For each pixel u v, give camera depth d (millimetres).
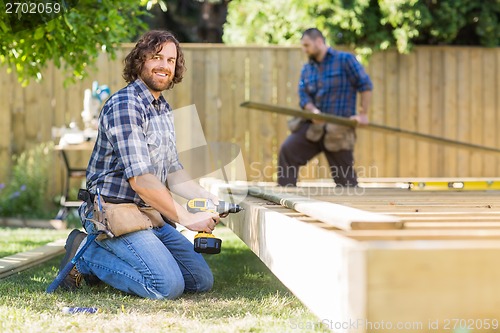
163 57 8250
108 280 8391
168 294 7996
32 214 20016
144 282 8070
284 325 6523
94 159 8430
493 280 3689
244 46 20375
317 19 20594
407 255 3680
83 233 9039
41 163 20344
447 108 20688
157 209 7824
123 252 8203
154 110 8375
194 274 8539
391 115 20625
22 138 20375
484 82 20750
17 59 12977
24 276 9812
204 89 20422
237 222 8328
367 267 3660
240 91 20453
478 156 20812
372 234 4488
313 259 4344
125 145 7887
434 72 20656
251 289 8930
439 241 3977
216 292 8680
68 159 20438
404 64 20609
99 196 8172
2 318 6668
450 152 20734
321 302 4152
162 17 34625
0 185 20000
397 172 20609
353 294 3668
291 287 4992
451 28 20594
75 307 7320
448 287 3693
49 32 11781
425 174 20688
